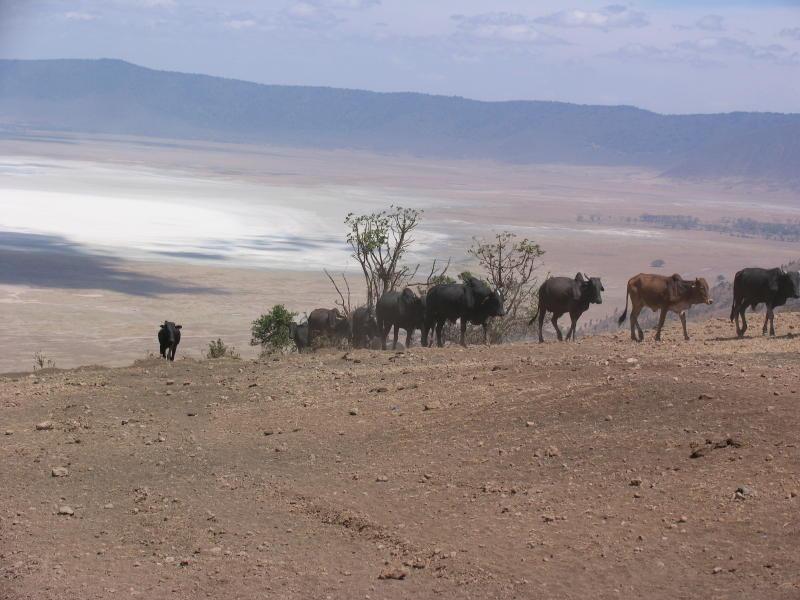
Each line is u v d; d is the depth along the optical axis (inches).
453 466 562.3
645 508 459.5
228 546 477.7
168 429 718.5
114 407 793.6
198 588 427.8
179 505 542.0
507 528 460.4
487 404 678.5
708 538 419.5
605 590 386.9
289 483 566.3
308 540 479.2
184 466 618.5
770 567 386.0
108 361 3486.7
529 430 604.4
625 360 772.6
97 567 460.1
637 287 1023.0
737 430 537.0
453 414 669.3
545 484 511.8
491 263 1625.2
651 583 388.5
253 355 3043.8
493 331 1450.5
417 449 605.9
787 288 1000.9
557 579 401.1
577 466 530.0
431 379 803.4
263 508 530.0
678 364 733.3
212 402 801.6
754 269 1019.3
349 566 442.6
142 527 512.7
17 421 756.0
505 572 412.8
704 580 384.5
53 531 511.2
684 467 500.7
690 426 558.6
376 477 560.7
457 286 1173.1
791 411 552.1
